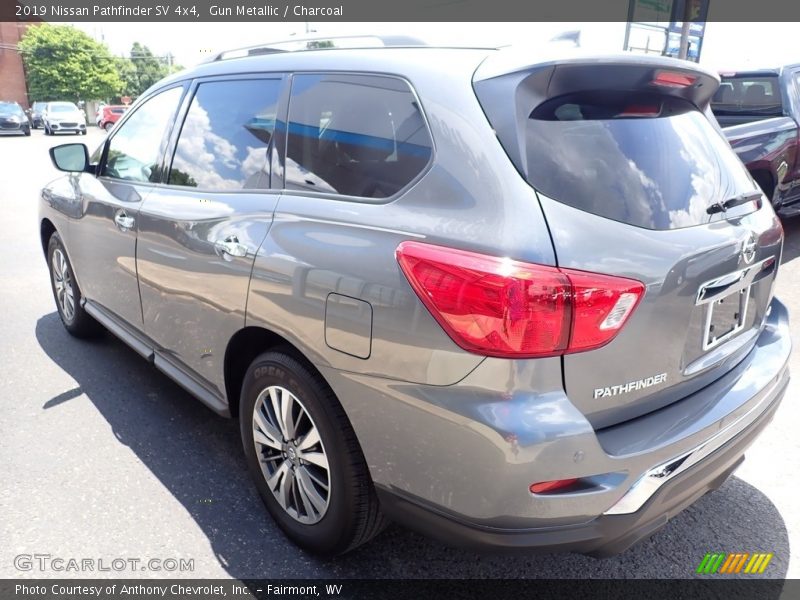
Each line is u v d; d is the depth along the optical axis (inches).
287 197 91.9
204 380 111.0
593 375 69.6
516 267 65.5
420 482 74.5
